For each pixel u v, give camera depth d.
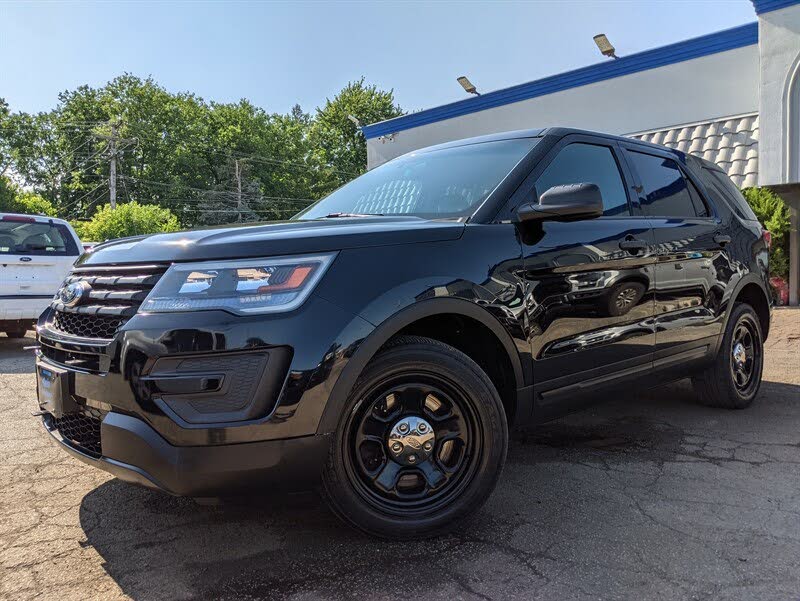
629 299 3.23
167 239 2.34
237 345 2.05
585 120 13.23
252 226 2.55
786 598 1.99
